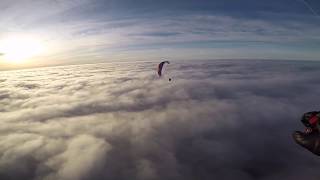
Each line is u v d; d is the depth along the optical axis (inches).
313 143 146.4
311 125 151.3
